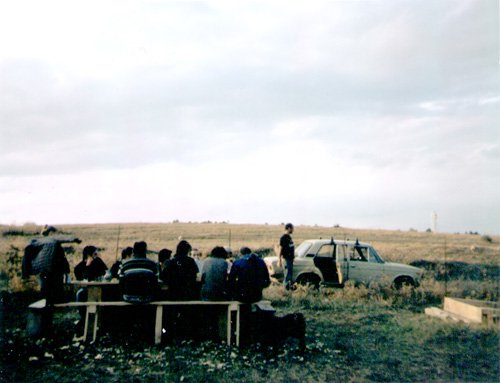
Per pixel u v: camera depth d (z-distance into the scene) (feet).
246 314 23.29
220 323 22.95
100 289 23.35
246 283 22.39
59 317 27.09
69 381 16.51
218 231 136.05
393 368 19.77
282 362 19.89
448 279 54.60
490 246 99.45
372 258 42.29
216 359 19.77
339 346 22.91
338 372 19.03
